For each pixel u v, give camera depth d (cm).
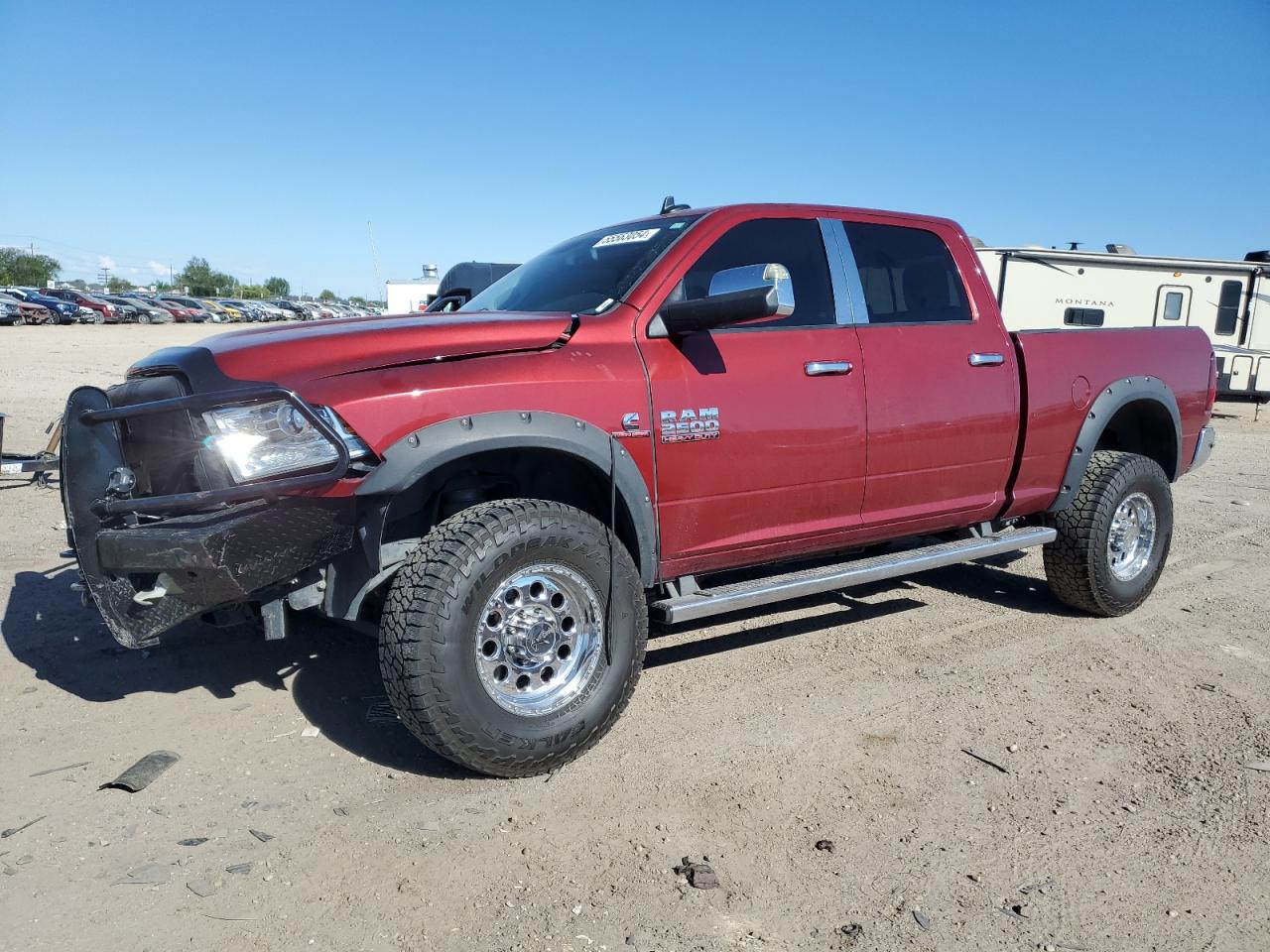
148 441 314
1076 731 367
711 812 303
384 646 300
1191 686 414
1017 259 1612
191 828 288
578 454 327
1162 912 255
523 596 319
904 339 427
